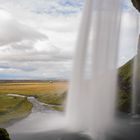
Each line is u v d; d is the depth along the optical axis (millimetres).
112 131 72375
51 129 76625
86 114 91812
